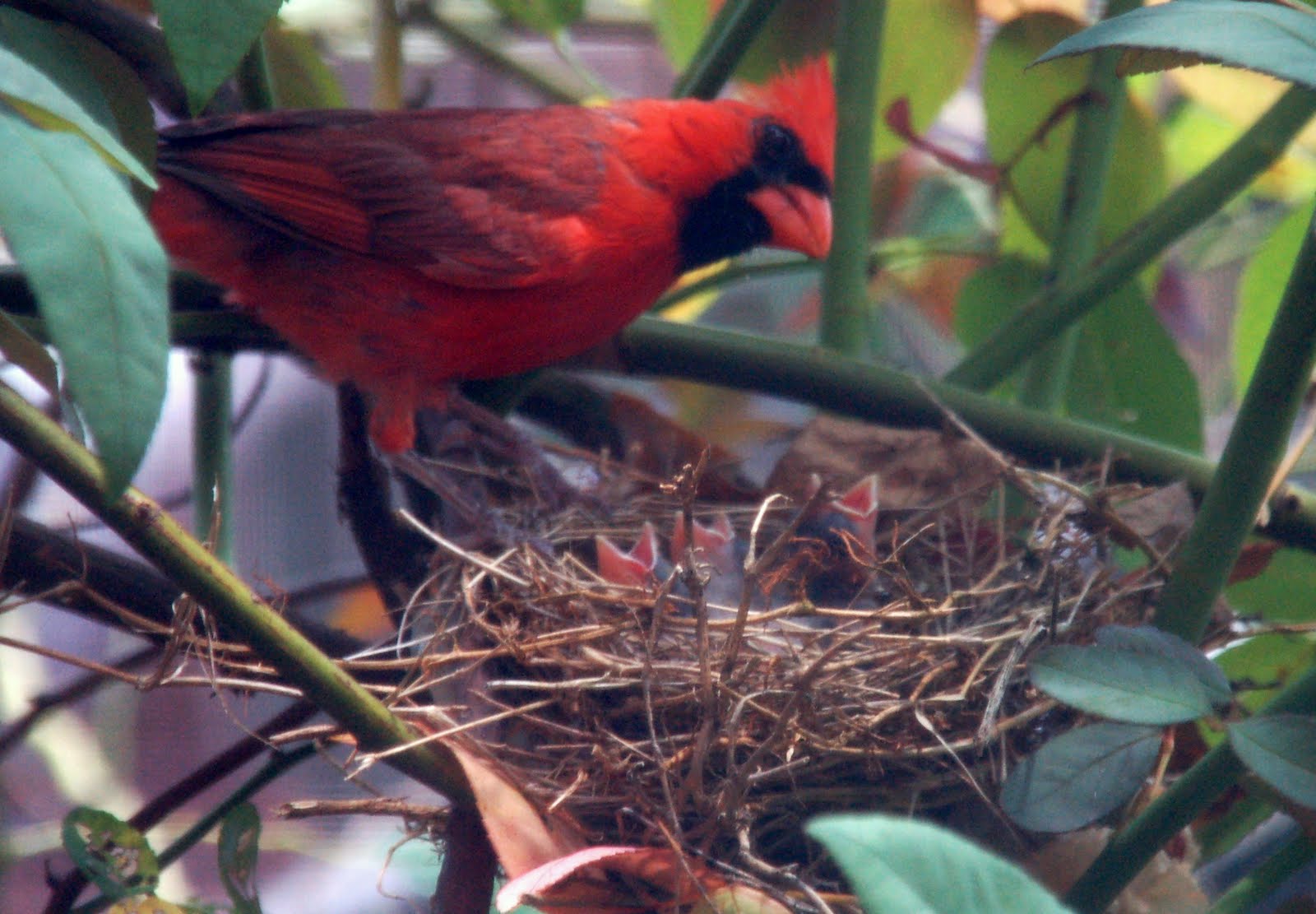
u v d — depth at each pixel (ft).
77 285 7.90
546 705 15.55
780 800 14.79
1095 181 20.42
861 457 20.98
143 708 27.68
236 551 28.27
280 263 20.33
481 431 21.68
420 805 14.34
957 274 27.50
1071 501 18.21
